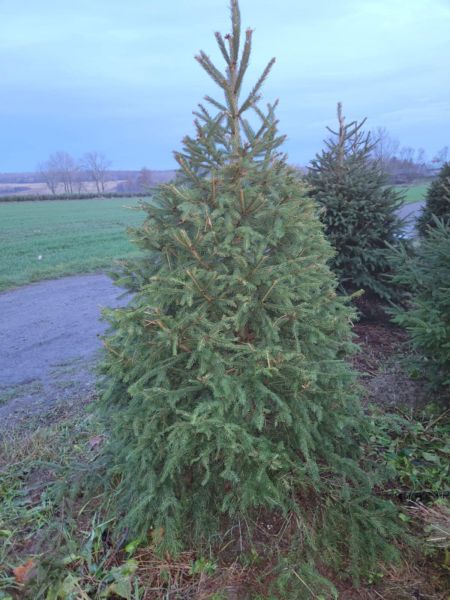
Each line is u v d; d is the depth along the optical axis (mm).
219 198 2152
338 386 2357
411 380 4160
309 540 2230
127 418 2213
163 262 2346
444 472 2926
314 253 2410
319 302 2348
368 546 2299
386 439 3318
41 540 2488
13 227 24125
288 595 2094
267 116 2279
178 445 2104
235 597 2135
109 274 2547
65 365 5590
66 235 20562
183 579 2244
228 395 2057
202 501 2316
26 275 11414
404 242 5547
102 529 2516
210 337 2012
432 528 2412
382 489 2807
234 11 2178
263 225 2262
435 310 3373
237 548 2342
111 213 32438
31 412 4312
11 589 2209
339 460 2383
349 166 5875
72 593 2158
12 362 5805
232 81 2275
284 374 2184
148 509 2354
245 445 2057
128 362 2211
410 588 2195
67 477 2869
